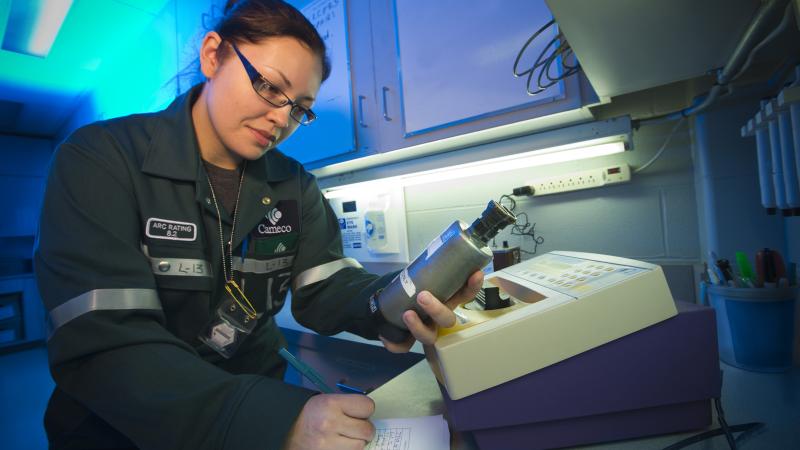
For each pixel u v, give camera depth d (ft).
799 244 2.75
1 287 12.43
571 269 2.14
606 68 2.39
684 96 3.43
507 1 3.22
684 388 1.67
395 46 4.05
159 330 1.84
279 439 1.44
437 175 4.77
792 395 2.08
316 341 5.93
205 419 1.51
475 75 3.44
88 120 10.44
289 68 2.25
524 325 1.63
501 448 1.67
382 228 5.39
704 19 1.83
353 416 1.52
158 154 2.39
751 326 2.45
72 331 1.66
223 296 2.74
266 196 2.87
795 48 2.10
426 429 1.86
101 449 2.34
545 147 3.49
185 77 6.24
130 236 2.15
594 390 1.66
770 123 2.26
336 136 4.66
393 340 1.93
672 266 3.59
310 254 3.22
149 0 6.72
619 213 3.85
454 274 1.63
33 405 8.62
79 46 8.00
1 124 12.16
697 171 3.45
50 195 1.97
